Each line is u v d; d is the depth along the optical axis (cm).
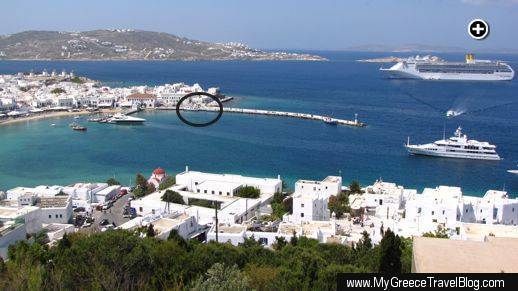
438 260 3006
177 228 11625
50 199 14488
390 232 6850
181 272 6234
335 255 8406
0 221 11956
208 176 17188
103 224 14112
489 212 12962
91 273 5606
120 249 6244
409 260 7162
